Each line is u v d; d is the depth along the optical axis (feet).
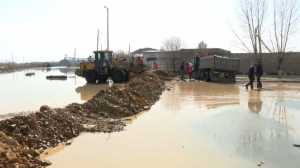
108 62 78.23
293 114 30.40
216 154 18.56
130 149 19.60
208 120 28.02
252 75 57.93
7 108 35.78
